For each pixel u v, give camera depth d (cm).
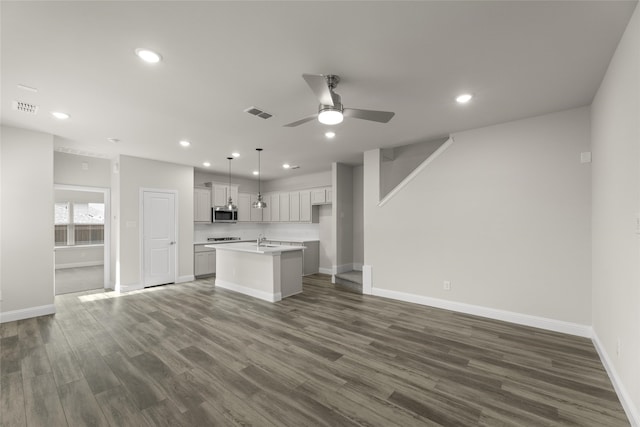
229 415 195
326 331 340
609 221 240
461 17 180
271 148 492
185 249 627
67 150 498
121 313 409
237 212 786
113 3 165
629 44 184
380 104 311
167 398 213
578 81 262
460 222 404
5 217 373
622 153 203
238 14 176
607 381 233
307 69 241
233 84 266
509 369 252
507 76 254
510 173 363
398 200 468
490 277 379
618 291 215
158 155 541
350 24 186
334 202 617
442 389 224
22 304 384
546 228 339
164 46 209
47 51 213
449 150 413
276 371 251
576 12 175
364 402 208
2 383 234
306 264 697
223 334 333
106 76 250
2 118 346
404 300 462
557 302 333
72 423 188
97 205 865
